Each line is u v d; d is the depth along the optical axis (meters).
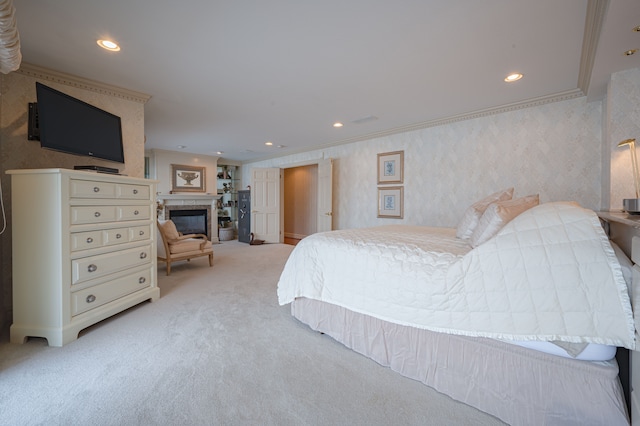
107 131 2.77
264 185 7.17
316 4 1.71
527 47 2.19
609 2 1.55
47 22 1.88
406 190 4.57
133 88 3.00
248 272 4.14
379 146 4.98
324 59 2.39
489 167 3.68
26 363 1.70
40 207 1.93
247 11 1.78
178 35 2.04
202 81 2.83
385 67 2.53
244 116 4.00
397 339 1.66
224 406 1.36
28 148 2.51
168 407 1.35
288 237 8.59
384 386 1.53
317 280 2.05
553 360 1.19
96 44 2.16
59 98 2.25
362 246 1.90
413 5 1.72
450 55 2.32
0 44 1.41
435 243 1.94
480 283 1.35
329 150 5.92
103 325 2.26
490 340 1.34
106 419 1.27
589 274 1.13
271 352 1.87
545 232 1.26
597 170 2.97
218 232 7.85
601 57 2.08
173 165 6.87
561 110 3.16
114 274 2.35
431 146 4.27
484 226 1.62
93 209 2.15
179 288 3.32
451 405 1.39
